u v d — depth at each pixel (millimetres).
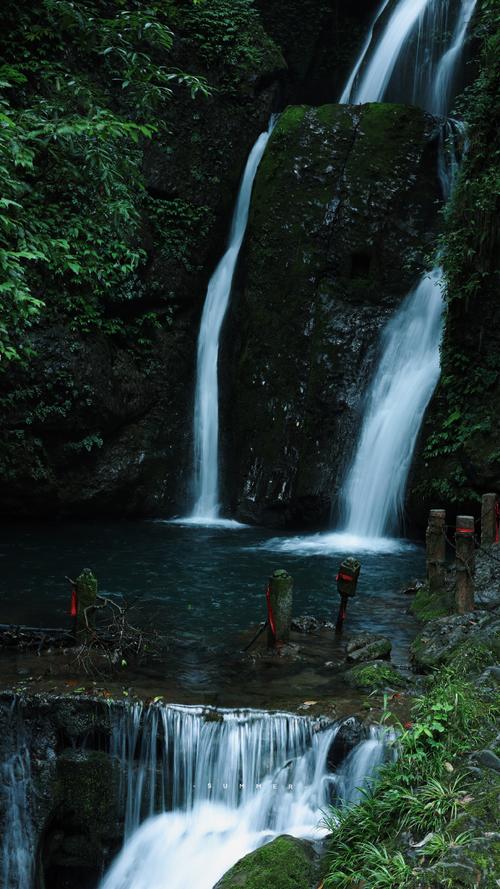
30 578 12164
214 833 6879
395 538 16062
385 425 16625
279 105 21000
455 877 4719
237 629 9719
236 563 13383
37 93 16578
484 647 7453
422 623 9828
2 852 7324
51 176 13664
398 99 21672
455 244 15070
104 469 17906
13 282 8922
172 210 18703
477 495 14656
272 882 5500
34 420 16766
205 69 19312
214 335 19297
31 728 7391
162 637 9352
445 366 15422
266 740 6992
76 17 10773
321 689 7742
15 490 17016
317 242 17953
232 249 19562
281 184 18359
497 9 15484
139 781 7238
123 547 14703
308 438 17328
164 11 13977
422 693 7371
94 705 7336
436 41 20969
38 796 7309
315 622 9750
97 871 7289
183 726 7160
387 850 5266
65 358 16766
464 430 14867
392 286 17641
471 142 15281
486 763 5738
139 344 18578
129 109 17797
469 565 9117
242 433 18094
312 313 17766
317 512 17031
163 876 6906
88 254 13227
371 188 17844
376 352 17344
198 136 19016
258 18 22141
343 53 23641
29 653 8672
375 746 6664
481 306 15016
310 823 6680
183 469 19078
